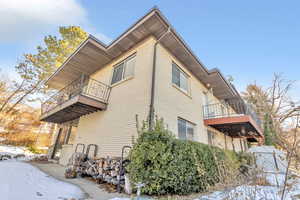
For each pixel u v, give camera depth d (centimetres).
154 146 411
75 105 696
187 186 418
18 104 1644
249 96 1739
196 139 779
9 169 539
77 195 367
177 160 415
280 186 307
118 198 352
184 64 842
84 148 762
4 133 1470
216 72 912
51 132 1658
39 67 1672
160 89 613
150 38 659
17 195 313
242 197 285
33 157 1146
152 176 384
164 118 594
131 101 621
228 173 323
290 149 255
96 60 848
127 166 426
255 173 308
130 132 570
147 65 622
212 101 1089
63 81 1106
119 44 717
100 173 520
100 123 740
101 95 783
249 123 846
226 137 1175
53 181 482
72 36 1655
